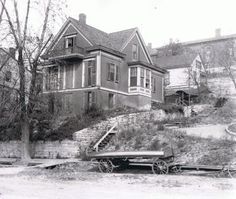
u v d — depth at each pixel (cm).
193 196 1097
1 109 2909
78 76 3700
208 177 1588
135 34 4266
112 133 2830
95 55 3584
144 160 2105
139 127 2842
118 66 3856
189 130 2597
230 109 3238
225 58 4850
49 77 3203
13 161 2677
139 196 1112
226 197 975
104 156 1889
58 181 1538
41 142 2894
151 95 4306
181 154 2031
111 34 4328
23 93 2644
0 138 3256
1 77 2847
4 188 1312
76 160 2405
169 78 5478
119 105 3747
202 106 3894
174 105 3806
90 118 3017
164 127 2695
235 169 1585
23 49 2586
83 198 1080
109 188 1302
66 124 2964
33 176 1725
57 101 3231
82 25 3969
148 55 4484
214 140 2156
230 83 4628
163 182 1457
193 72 5288
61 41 3894
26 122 2752
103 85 3597
